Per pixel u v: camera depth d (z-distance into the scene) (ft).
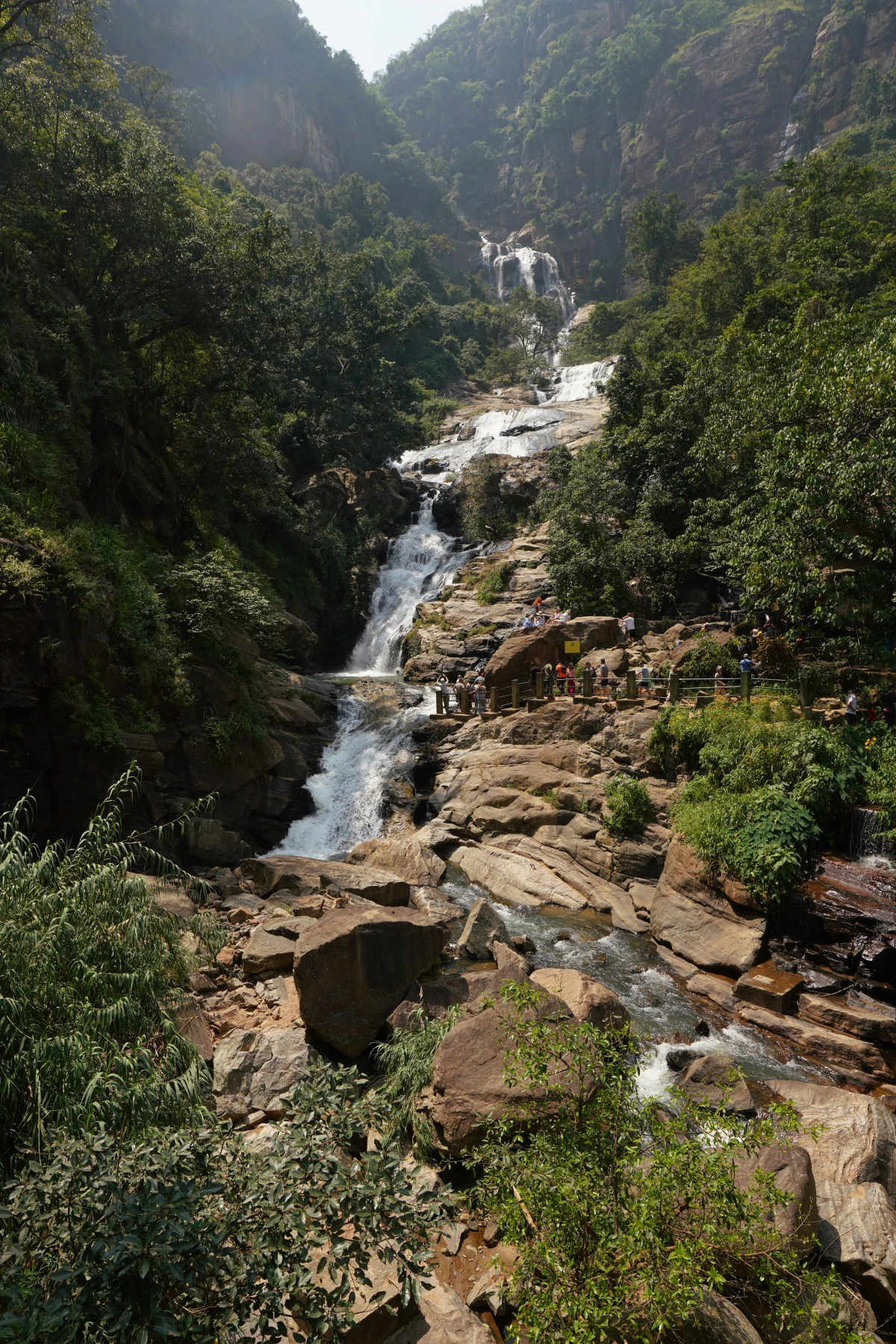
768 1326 19.11
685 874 46.21
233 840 55.31
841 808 44.70
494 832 59.88
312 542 111.34
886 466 47.60
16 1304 12.63
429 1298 20.03
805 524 52.65
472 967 41.06
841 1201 23.36
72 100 110.83
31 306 66.90
